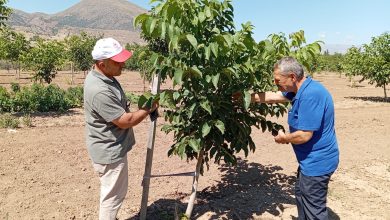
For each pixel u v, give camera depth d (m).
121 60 3.26
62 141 7.58
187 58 3.44
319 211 3.68
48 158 6.41
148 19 3.08
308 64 4.10
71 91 14.11
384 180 6.01
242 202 4.90
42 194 4.91
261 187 5.45
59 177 5.57
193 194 4.20
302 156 3.64
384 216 4.72
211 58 3.42
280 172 6.12
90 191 5.13
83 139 7.88
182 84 3.49
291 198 5.08
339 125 10.29
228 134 3.94
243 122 3.97
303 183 3.68
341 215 4.72
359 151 7.60
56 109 12.38
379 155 7.36
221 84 3.62
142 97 3.34
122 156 3.52
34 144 7.20
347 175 6.18
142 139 7.97
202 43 3.34
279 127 4.18
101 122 3.41
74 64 27.55
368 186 5.73
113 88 3.37
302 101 3.40
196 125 3.80
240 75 3.67
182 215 4.21
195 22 3.20
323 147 3.52
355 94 20.53
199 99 3.50
